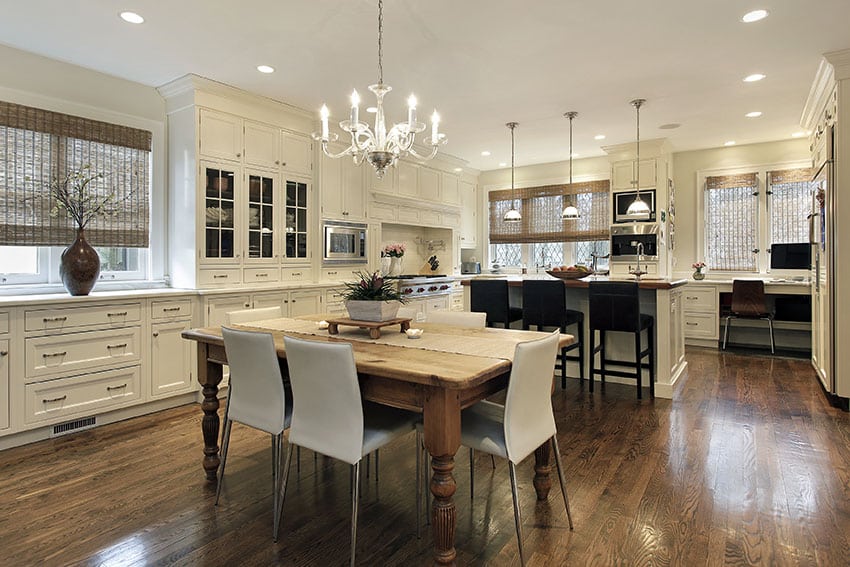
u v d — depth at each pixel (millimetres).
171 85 3943
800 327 5816
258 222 4371
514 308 4664
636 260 6215
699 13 2895
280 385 2117
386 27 3033
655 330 4238
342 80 3918
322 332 2537
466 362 1850
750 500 2289
